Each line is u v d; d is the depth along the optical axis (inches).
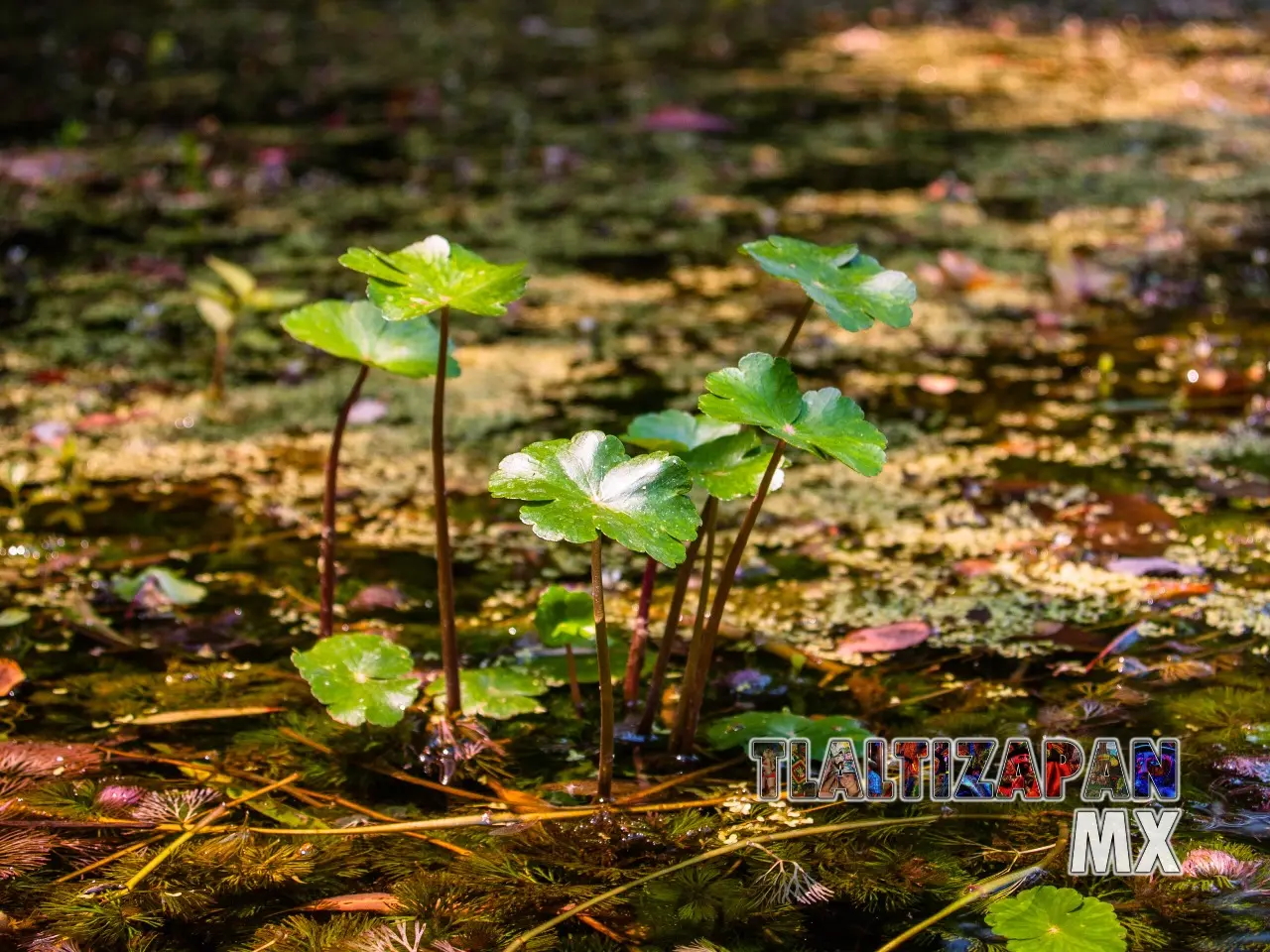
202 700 47.5
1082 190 82.8
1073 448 53.4
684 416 47.6
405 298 45.6
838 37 140.6
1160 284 66.4
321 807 45.8
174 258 69.5
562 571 50.4
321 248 70.8
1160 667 47.8
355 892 44.6
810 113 104.4
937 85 115.1
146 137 94.8
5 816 45.5
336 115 102.4
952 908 44.4
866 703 47.4
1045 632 48.6
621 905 44.4
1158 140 95.7
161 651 48.5
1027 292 65.7
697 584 49.9
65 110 102.3
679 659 48.4
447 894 44.5
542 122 101.3
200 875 44.8
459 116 103.2
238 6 156.0
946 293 65.6
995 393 55.5
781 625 49.0
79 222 76.2
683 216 78.3
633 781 46.1
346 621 49.1
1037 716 47.1
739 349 58.5
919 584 49.8
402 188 83.4
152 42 130.3
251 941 44.0
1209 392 55.3
